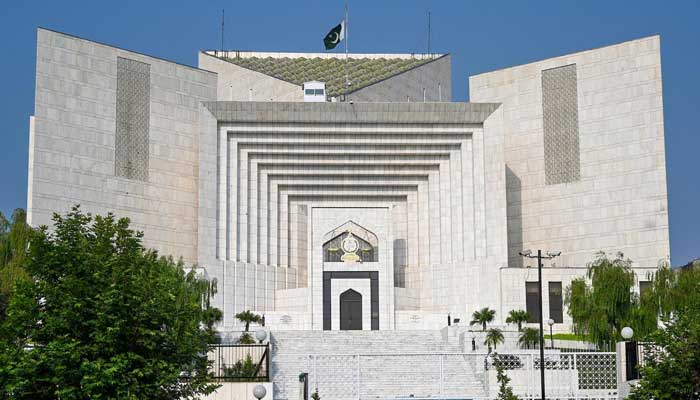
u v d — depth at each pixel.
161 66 89.12
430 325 86.62
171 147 89.12
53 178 81.62
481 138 88.38
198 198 87.75
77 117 83.50
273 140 88.00
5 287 61.97
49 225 80.94
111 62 85.94
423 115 87.88
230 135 87.88
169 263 71.25
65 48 83.50
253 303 87.06
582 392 47.41
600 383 47.91
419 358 61.00
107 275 37.25
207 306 70.75
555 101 93.50
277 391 53.00
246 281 86.75
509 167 95.44
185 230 89.12
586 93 91.75
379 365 60.22
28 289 36.69
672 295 66.12
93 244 38.56
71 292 36.41
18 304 36.44
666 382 37.47
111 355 36.41
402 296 88.81
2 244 70.88
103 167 84.56
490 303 85.62
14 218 74.19
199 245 84.62
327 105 87.12
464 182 88.81
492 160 87.81
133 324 36.81
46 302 36.75
